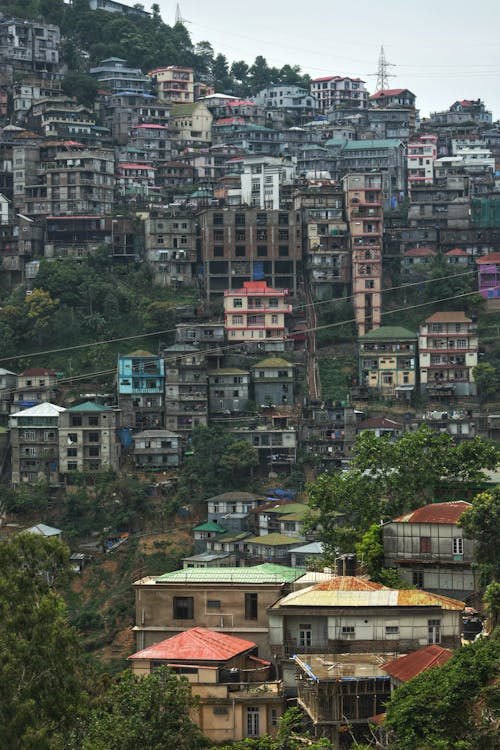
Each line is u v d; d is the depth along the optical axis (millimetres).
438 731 79312
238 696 95875
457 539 112750
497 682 80188
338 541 135750
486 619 105438
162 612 108875
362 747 83062
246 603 107938
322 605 99938
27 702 81812
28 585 89250
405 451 139250
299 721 91375
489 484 135625
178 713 86562
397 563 113750
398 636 99062
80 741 88000
